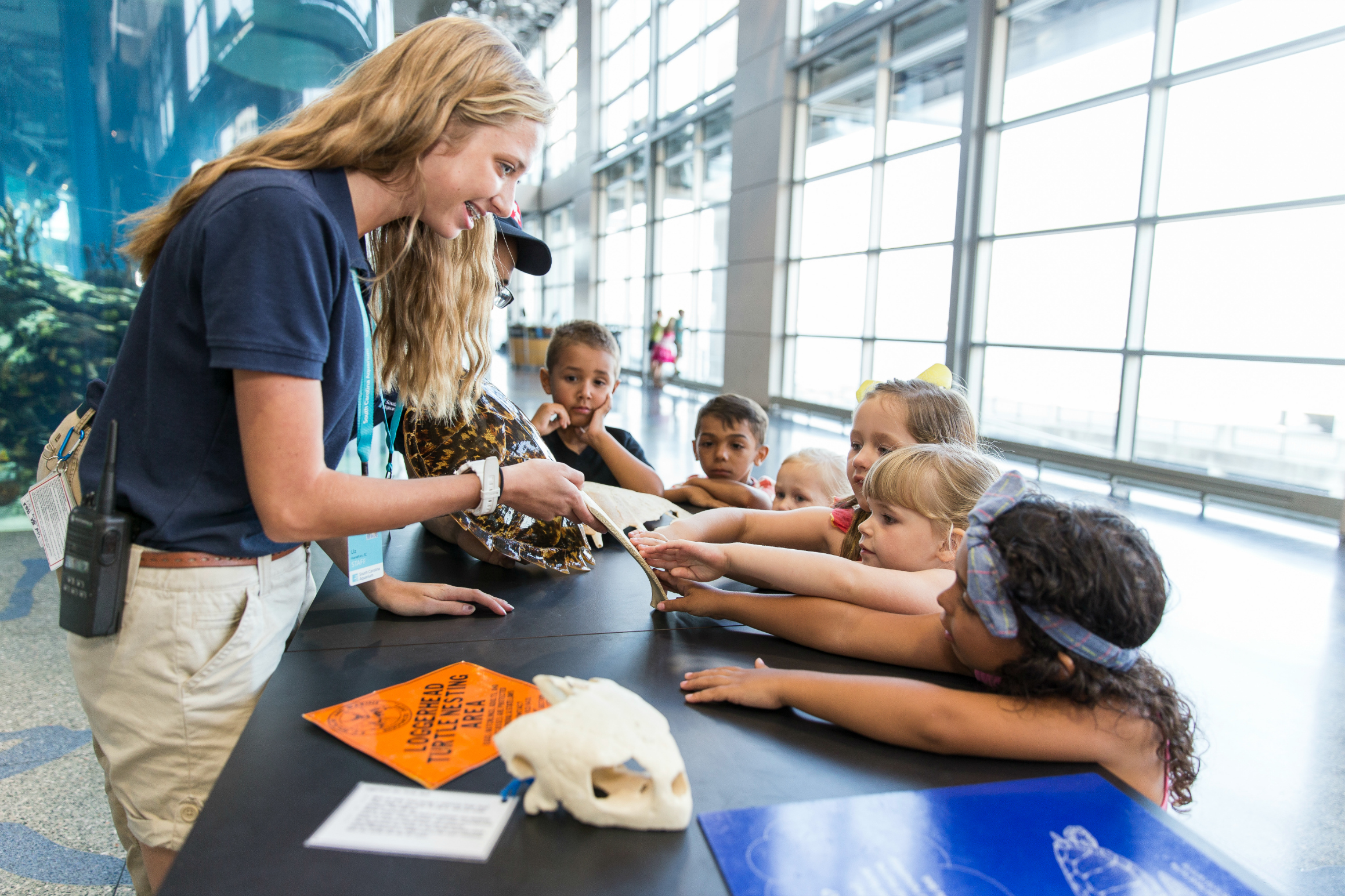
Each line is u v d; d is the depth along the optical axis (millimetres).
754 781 667
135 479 797
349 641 975
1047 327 5801
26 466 3951
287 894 512
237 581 839
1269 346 4520
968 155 6156
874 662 929
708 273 11094
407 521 827
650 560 1093
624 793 599
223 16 3549
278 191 734
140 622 808
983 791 655
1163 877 549
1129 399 5227
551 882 530
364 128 799
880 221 7578
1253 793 1717
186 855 549
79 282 3867
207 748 846
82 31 3559
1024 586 692
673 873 543
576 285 16922
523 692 823
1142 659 792
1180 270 4891
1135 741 725
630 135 13977
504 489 911
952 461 1081
